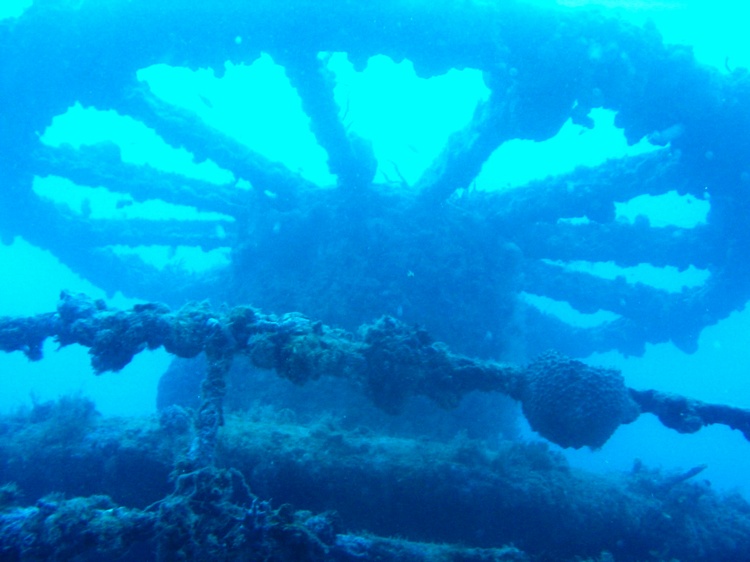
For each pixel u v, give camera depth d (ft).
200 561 13.37
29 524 13.88
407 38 26.84
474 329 36.96
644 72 27.84
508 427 39.24
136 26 26.66
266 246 39.83
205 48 27.76
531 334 49.65
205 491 14.25
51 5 26.71
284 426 25.16
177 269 50.29
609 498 23.86
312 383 33.76
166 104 34.55
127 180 37.81
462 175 34.53
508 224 38.24
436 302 36.68
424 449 23.84
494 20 26.08
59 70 28.45
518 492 22.50
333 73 30.68
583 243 38.70
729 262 36.40
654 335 45.21
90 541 13.70
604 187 34.30
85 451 23.32
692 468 25.96
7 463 23.91
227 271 46.62
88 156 37.19
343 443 23.32
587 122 29.01
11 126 30.89
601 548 23.67
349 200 38.55
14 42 27.43
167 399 41.45
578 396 19.60
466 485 22.27
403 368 19.08
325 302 37.06
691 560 23.98
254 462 22.31
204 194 40.73
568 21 26.22
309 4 25.64
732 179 32.19
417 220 37.99
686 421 20.38
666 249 37.29
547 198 35.83
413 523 22.66
